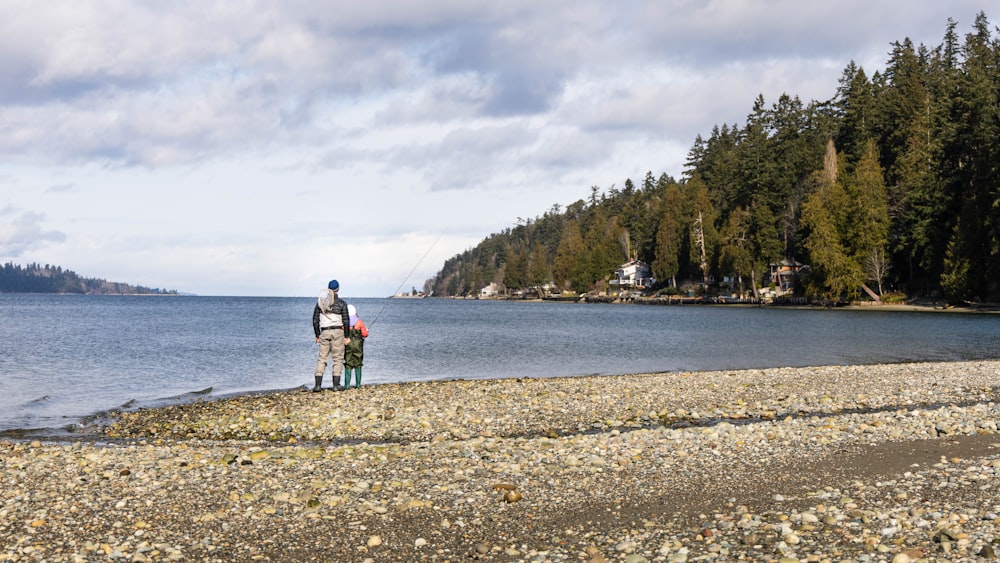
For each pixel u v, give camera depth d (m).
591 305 139.38
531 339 44.81
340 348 20.00
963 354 33.41
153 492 9.21
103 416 16.84
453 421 15.33
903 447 11.63
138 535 7.66
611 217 187.00
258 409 16.78
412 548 7.36
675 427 14.93
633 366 29.48
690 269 132.12
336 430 14.54
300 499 8.91
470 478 9.93
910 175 86.06
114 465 10.69
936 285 85.94
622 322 68.00
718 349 36.94
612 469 10.33
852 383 21.06
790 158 109.94
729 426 13.56
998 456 10.78
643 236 158.75
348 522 8.13
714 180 142.12
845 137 106.25
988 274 74.31
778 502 8.64
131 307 128.12
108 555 7.10
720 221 129.88
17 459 11.05
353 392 19.31
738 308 103.56
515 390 19.59
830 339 42.84
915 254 85.88
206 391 21.91
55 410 18.12
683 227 134.00
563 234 185.00
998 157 72.88
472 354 34.69
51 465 10.70
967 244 74.69
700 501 8.77
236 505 8.70
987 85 85.12
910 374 23.34
